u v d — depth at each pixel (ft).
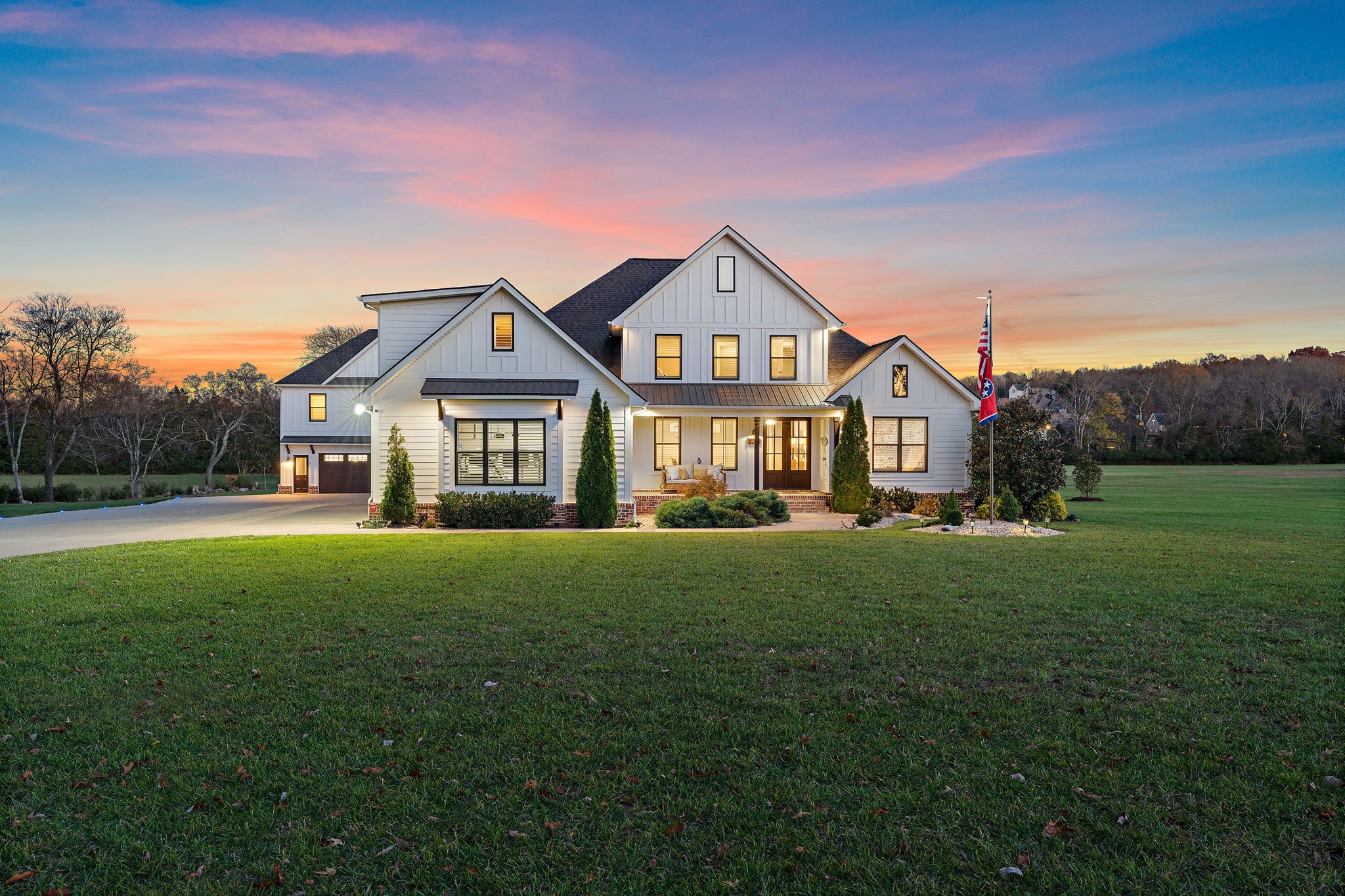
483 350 66.85
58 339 126.93
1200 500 96.99
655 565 39.29
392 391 65.87
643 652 23.17
